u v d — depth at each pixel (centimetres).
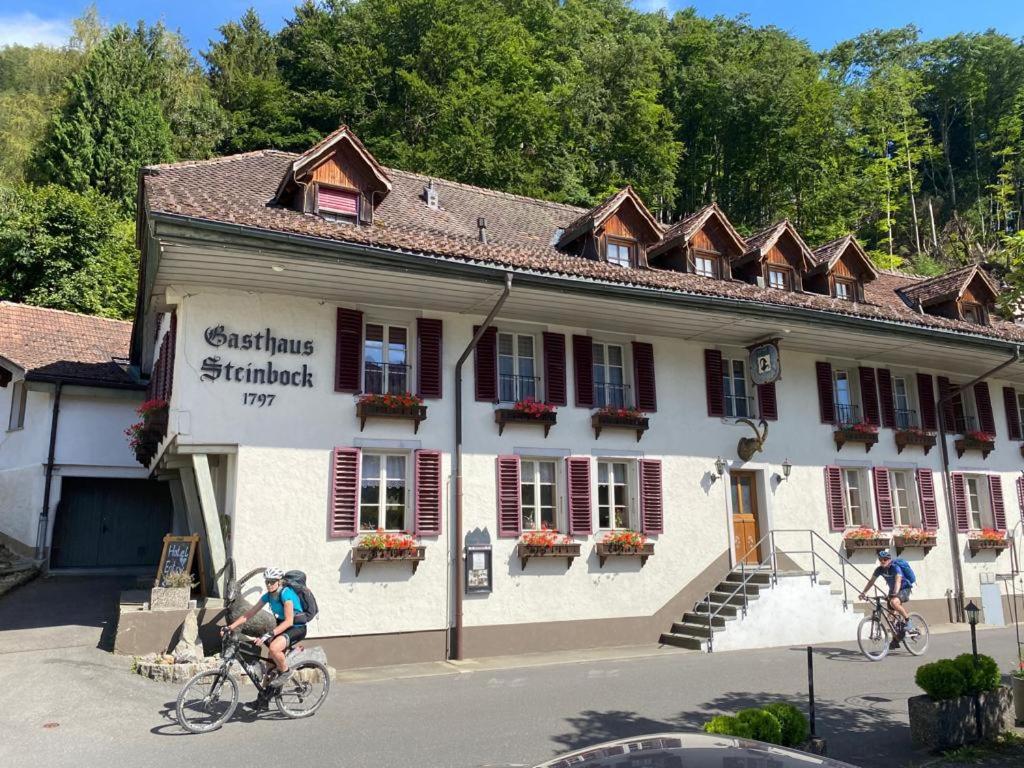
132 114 3312
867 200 4691
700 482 1594
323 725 840
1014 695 865
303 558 1206
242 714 875
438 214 1518
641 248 1574
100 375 1948
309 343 1283
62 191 2727
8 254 2569
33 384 1841
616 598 1455
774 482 1683
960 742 771
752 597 1470
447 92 3478
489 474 1381
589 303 1367
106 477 1911
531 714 896
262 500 1196
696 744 346
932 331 1666
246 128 3972
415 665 1226
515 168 3153
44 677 974
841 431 1769
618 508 1521
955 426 1998
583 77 3769
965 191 5556
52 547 1831
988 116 5772
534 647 1356
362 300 1325
